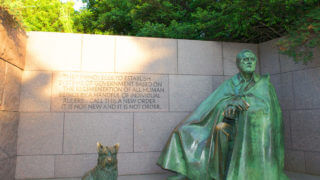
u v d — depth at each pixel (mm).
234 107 4707
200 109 5746
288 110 7023
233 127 4875
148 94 7070
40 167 6270
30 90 6465
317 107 6316
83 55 6855
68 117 6543
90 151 6523
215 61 7660
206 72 7539
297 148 6742
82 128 6570
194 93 7367
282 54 6934
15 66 6000
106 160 4047
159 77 7215
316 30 5742
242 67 5246
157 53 7297
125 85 6973
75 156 6445
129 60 7094
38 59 6625
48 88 6566
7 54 5422
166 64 7309
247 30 8977
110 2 12812
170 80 7270
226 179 4418
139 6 10977
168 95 7188
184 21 11867
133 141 6777
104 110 6746
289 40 6344
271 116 4629
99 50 6953
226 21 8250
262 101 4738
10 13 5375
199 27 9047
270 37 9305
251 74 5328
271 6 7184
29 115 6371
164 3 10883
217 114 5066
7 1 5016
